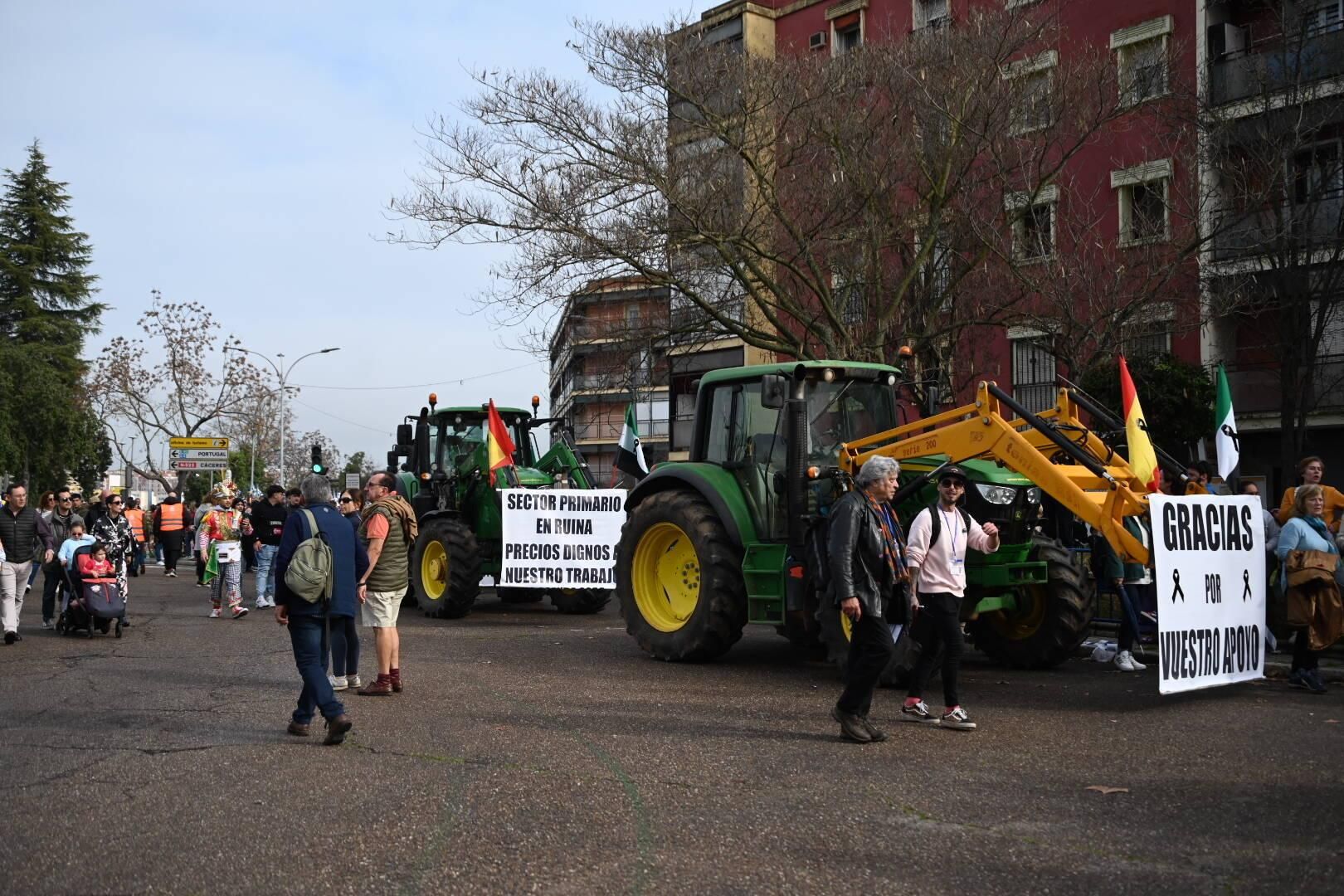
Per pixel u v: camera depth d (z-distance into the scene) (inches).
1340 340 914.1
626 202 785.6
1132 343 788.6
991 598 390.3
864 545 288.4
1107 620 510.6
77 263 2559.1
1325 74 770.8
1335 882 180.2
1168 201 814.5
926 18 1154.0
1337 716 323.0
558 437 723.4
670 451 1177.4
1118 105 790.5
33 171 2556.6
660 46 776.9
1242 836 204.5
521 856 195.3
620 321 865.5
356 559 319.0
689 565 449.1
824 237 806.5
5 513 539.8
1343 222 727.1
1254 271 741.9
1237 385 954.7
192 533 1465.3
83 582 534.9
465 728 305.7
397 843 203.3
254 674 407.5
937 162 799.1
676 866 189.9
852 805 227.3
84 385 1971.0
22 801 233.1
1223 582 344.2
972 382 879.7
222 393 1940.2
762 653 470.0
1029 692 366.9
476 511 655.8
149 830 211.6
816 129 793.6
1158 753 273.3
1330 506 423.8
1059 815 219.3
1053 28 819.4
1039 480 355.3
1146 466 344.5
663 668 424.2
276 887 180.7
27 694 366.0
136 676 404.2
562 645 497.7
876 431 438.9
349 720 286.2
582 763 264.5
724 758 269.6
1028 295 788.0
